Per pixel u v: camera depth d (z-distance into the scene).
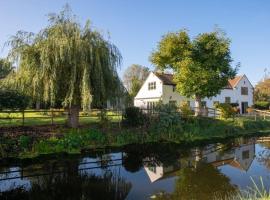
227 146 18.95
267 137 23.72
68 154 14.49
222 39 30.33
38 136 14.87
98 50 16.66
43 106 17.27
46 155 13.96
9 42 16.02
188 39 31.36
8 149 13.39
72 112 17.42
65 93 16.39
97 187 9.90
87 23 16.94
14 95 14.34
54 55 15.62
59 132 15.95
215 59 29.91
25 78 15.73
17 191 9.42
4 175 11.20
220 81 30.08
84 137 15.97
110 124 19.20
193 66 29.31
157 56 32.22
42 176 11.16
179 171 12.20
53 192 9.33
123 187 9.89
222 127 25.34
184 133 21.22
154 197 8.85
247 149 17.94
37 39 16.25
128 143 17.61
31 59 15.77
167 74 40.78
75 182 10.46
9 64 16.03
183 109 24.55
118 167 12.77
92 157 14.47
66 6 16.91
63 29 16.42
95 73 16.39
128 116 20.02
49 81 15.62
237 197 8.70
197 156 15.51
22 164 12.69
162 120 20.62
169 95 37.88
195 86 29.02
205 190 9.57
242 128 26.88
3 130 14.97
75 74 15.89
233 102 43.69
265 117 34.22
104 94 16.67
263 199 7.56
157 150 16.72
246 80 46.09
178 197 8.82
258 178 11.06
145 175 11.54
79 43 15.93
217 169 12.58
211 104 40.44
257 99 55.00
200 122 24.92
